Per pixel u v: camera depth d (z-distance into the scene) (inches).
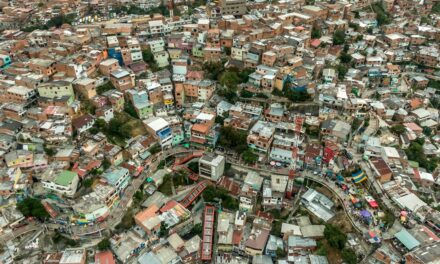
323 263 3388.3
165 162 4594.0
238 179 4461.1
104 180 3885.3
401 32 7160.4
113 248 3531.0
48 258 3366.1
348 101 5000.0
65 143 4237.2
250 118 4877.0
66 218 3693.4
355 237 3646.7
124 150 4461.1
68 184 3681.1
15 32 6766.7
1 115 4387.3
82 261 3358.8
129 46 5693.9
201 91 5260.8
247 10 7509.8
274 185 4138.8
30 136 4237.2
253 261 3494.1
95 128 4512.8
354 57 6186.0
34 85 4660.4
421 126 5147.6
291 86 5206.7
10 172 3828.7
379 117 5167.3
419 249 3304.6
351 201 3949.3
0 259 3398.1
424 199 4028.1
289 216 4023.1
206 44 6003.9
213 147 4692.4
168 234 3767.2
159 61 5959.6
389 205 3841.0
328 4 7436.0
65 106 4564.5
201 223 3991.1
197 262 3558.1
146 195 4197.8
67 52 5442.9
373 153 4338.1
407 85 6053.2
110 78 5201.8
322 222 3868.1
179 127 4877.0
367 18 7549.2
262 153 4547.2
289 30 6353.3
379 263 3378.4
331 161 4333.2
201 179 4419.3
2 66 5270.7
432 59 6259.8
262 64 5536.4
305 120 4936.0
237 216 3831.2
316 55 5999.0
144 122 4776.1
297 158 4424.2
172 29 6820.9
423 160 4532.5
